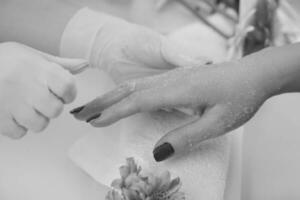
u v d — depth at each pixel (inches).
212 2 27.7
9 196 17.9
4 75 17.3
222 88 17.2
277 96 20.9
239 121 17.5
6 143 18.8
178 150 16.9
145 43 20.2
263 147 19.6
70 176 18.2
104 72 20.8
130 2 27.2
